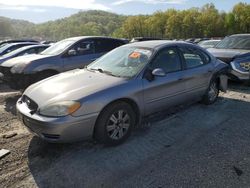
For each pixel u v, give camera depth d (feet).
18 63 22.91
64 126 11.62
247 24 242.58
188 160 12.02
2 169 11.58
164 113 17.79
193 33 268.82
